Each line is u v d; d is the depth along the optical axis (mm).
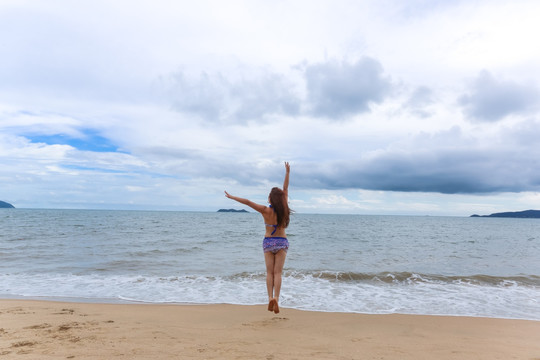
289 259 14555
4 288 8562
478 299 7898
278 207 4699
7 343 3922
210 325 5223
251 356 3598
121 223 44219
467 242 25672
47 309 6145
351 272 10797
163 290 8523
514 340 4672
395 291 8703
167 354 3600
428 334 4957
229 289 8688
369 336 4742
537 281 10141
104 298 7648
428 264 13711
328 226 49500
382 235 31703
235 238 24984
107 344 3943
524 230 50125
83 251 15742
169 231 31594
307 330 5020
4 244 18016
